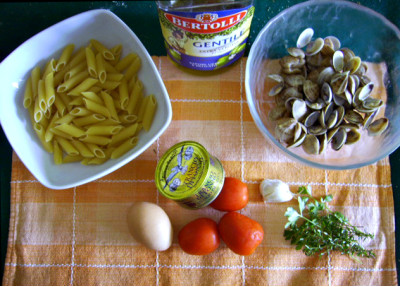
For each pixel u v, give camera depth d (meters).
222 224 0.85
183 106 0.94
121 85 0.88
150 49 0.97
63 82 0.89
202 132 0.93
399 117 0.87
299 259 0.89
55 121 0.85
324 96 0.83
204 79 0.95
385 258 0.88
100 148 0.88
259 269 0.88
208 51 0.81
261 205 0.90
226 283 0.88
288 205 0.90
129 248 0.90
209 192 0.79
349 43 0.93
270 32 0.90
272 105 0.93
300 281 0.88
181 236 0.85
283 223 0.90
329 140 0.84
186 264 0.89
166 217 0.85
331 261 0.88
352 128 0.82
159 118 0.85
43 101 0.84
